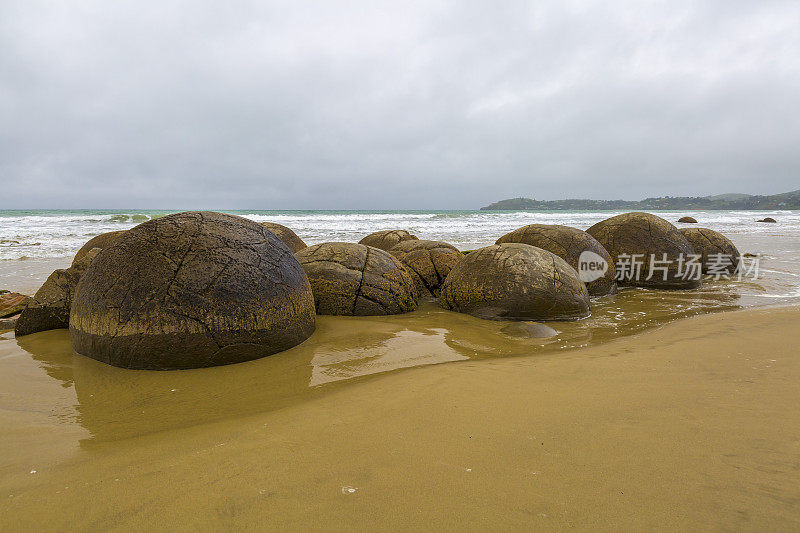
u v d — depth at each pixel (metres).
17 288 8.56
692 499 1.73
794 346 4.22
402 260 7.89
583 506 1.70
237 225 4.21
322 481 1.90
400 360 3.88
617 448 2.16
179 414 2.80
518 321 5.70
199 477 1.97
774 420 2.47
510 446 2.20
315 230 27.05
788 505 1.68
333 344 4.29
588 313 6.19
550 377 3.36
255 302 3.85
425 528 1.59
